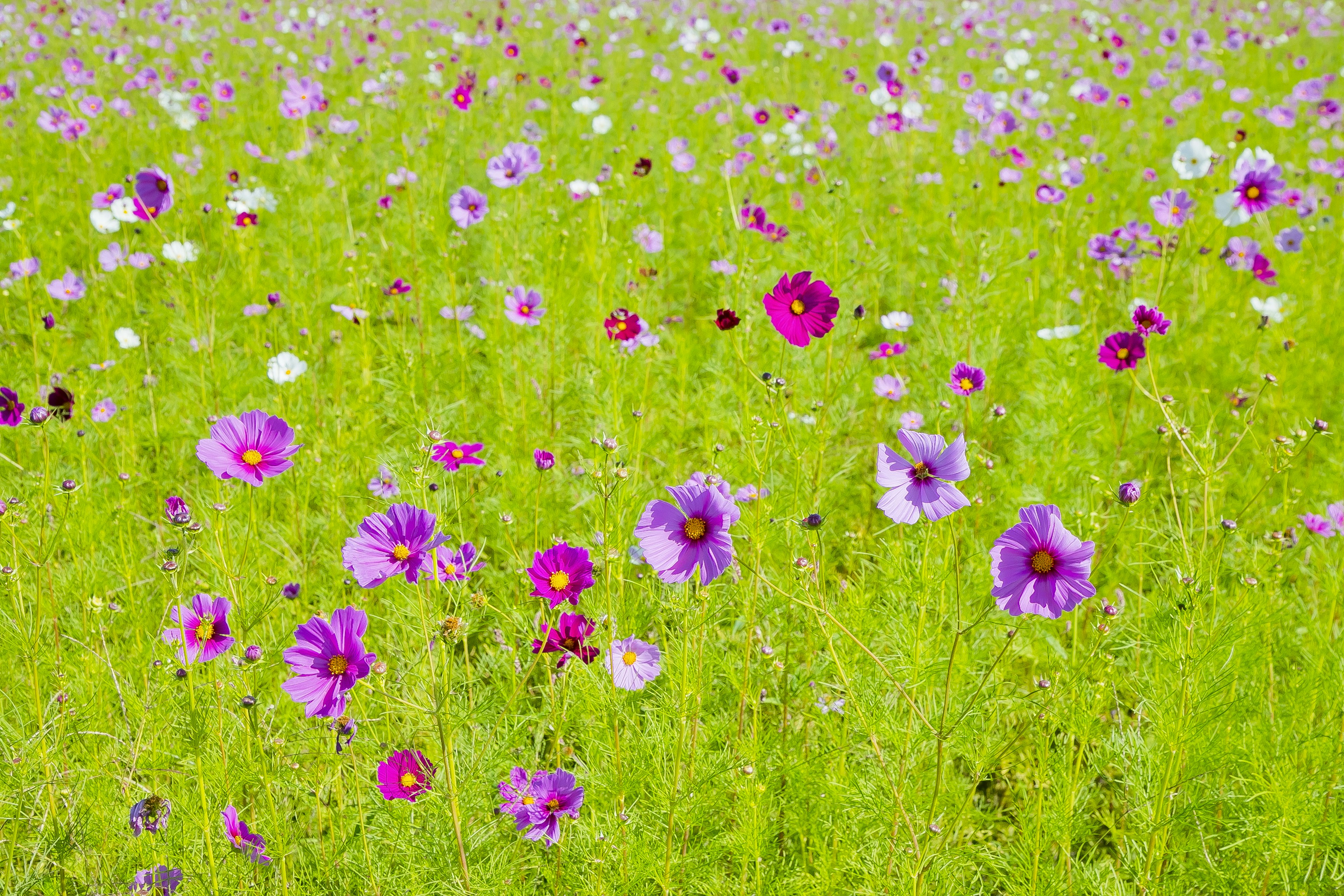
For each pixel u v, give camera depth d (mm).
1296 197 3766
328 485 2336
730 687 2047
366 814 1895
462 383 2658
